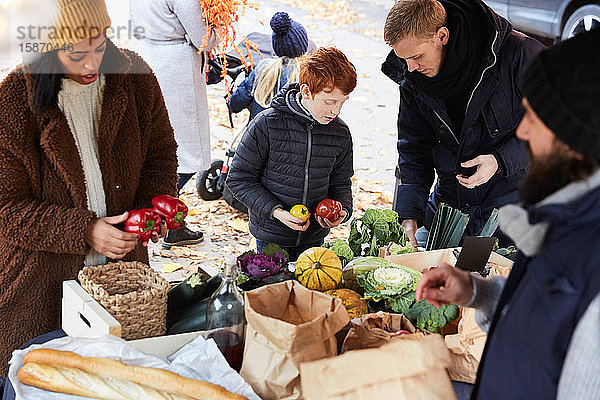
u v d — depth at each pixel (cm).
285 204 277
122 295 163
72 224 192
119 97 202
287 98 265
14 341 204
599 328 88
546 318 94
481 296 137
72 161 196
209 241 440
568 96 90
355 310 183
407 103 282
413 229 287
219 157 546
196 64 391
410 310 183
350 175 290
